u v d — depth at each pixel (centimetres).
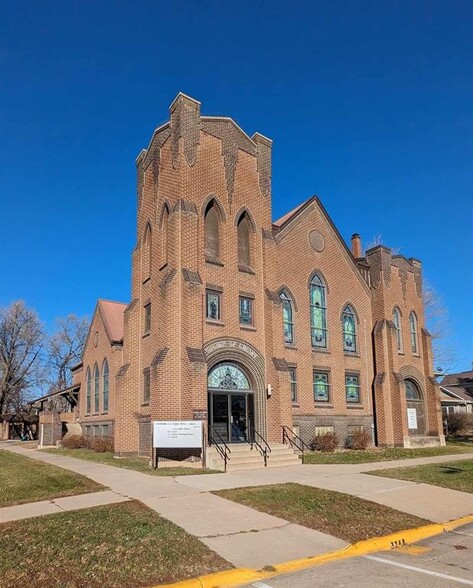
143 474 1622
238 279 2317
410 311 3331
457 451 2667
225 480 1488
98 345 3497
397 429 2945
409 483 1520
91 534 894
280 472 1711
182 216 2127
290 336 2669
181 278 2064
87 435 3544
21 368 6122
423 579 742
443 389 5841
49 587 686
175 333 2011
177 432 1844
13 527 945
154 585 699
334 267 2980
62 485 1403
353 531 995
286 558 828
